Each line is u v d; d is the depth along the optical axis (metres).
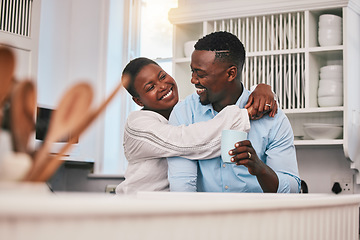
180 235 0.40
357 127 2.89
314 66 2.91
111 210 0.34
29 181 0.39
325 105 2.85
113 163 3.86
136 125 1.60
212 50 1.51
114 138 3.86
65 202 0.32
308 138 2.92
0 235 0.30
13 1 3.22
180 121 1.64
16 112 0.39
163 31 3.95
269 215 0.50
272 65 2.94
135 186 1.63
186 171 1.51
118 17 3.94
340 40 2.85
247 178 1.53
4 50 0.38
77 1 4.03
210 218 0.43
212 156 1.48
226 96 1.56
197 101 1.65
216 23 3.09
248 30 3.01
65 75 3.98
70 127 0.40
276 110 1.58
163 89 1.73
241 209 0.45
